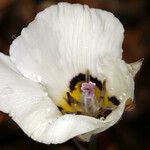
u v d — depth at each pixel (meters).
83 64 0.22
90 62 0.22
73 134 0.18
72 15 0.21
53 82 0.21
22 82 0.21
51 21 0.21
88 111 0.22
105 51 0.21
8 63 0.21
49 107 0.20
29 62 0.21
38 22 0.21
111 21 0.21
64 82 0.22
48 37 0.21
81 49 0.21
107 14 0.21
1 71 0.21
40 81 0.21
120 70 0.20
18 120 0.20
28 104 0.20
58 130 0.19
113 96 0.21
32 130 0.19
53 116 0.20
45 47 0.21
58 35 0.21
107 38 0.21
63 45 0.21
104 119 0.20
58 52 0.21
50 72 0.21
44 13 0.21
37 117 0.20
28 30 0.21
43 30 0.21
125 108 0.20
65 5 0.21
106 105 0.22
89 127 0.19
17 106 0.20
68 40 0.21
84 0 0.29
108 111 0.21
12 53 0.21
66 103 0.22
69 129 0.19
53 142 0.19
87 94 0.21
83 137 0.20
